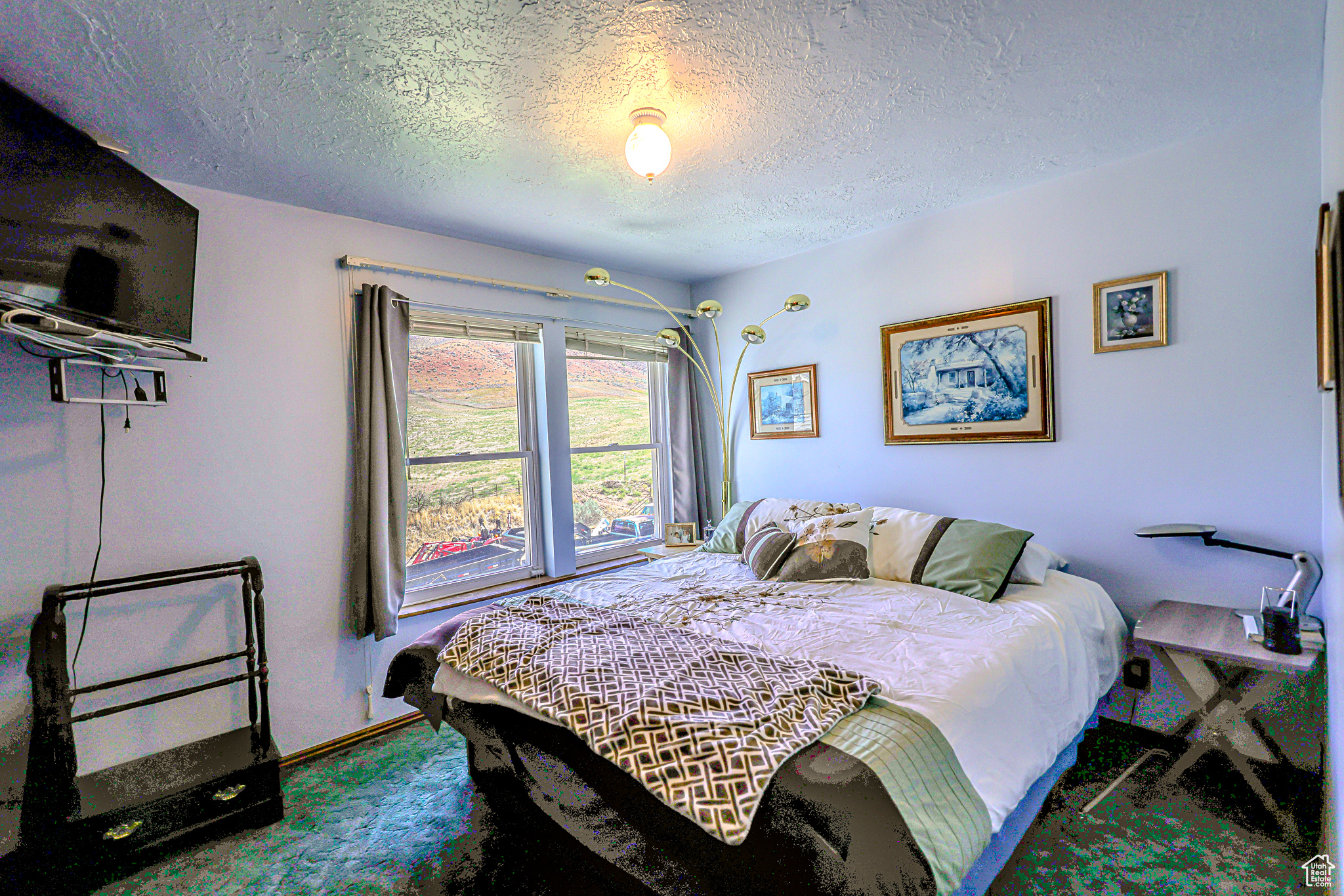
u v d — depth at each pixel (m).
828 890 0.92
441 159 1.96
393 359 2.50
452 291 2.75
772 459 3.53
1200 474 2.09
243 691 2.17
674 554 3.21
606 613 1.96
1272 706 1.84
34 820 1.55
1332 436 1.44
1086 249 2.30
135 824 1.63
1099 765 1.92
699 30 1.37
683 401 3.72
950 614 1.89
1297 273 1.88
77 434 1.87
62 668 1.63
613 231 2.77
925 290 2.79
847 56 1.49
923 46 1.46
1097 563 2.35
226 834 1.76
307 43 1.34
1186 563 2.13
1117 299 2.23
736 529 3.07
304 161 1.92
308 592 2.32
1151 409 2.19
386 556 2.40
